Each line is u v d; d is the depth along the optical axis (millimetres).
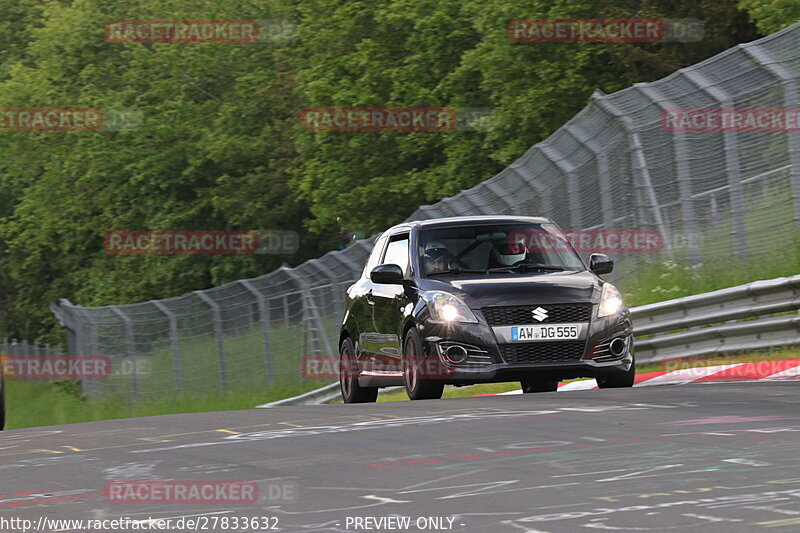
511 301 42688
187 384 102812
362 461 25453
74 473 26406
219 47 188500
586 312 42938
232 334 97625
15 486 24984
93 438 34312
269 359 93750
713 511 18250
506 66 123375
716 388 38031
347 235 184125
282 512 20047
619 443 25875
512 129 125062
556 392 40562
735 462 22656
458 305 43031
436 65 139875
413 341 44312
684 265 60938
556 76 119000
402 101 146250
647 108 62188
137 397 109562
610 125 64188
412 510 19562
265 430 33031
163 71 192375
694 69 60844
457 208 74688
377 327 48562
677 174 60781
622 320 43250
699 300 53156
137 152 186750
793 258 55156
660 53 120312
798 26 56094
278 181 182000
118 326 113312
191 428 35438
